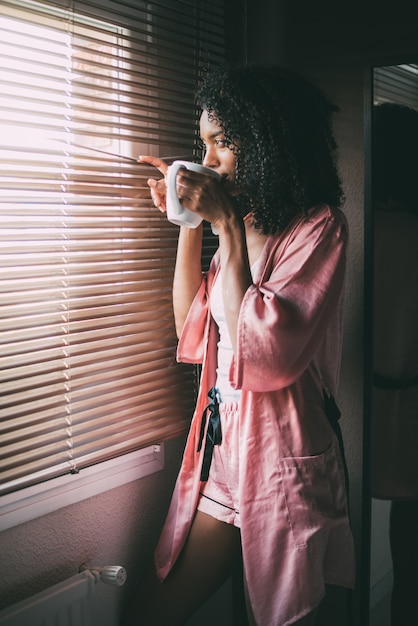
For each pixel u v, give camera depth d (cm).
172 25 189
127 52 176
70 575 168
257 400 147
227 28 195
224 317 155
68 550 167
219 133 149
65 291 154
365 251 186
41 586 162
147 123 182
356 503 203
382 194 182
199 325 169
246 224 163
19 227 144
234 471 155
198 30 190
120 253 167
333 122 193
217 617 215
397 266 182
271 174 146
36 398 148
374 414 191
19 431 149
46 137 150
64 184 152
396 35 181
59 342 154
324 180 153
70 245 155
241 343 137
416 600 193
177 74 177
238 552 167
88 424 162
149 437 177
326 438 152
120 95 172
